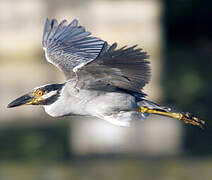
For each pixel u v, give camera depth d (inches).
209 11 1425.9
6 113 810.2
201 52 1330.0
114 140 679.1
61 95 344.5
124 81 327.0
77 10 1277.1
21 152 652.1
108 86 331.9
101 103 338.0
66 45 374.0
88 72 318.3
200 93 890.1
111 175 560.1
